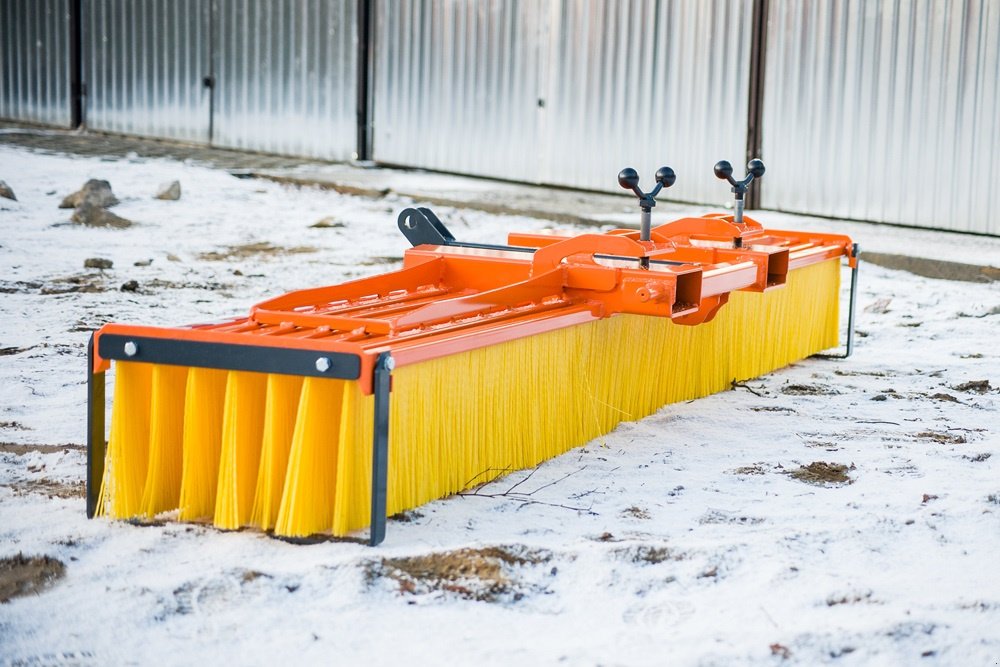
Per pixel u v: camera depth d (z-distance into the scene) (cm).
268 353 303
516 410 376
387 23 1491
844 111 1127
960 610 273
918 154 1082
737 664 245
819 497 356
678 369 478
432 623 263
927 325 675
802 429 438
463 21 1419
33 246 847
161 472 326
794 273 561
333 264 842
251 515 321
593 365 418
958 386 515
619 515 338
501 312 372
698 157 1240
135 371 325
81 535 311
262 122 1619
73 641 251
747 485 369
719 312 500
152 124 1734
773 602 276
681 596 280
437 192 1252
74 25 1788
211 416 323
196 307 662
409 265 444
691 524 330
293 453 304
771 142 1184
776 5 1164
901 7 1079
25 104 1873
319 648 250
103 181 1059
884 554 309
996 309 714
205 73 1664
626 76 1288
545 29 1348
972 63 1041
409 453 331
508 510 340
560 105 1346
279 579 282
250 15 1608
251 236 962
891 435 430
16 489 348
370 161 1536
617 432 432
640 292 393
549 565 294
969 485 367
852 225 1100
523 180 1389
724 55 1207
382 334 327
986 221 1046
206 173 1345
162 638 254
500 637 257
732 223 562
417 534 316
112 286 712
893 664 247
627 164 1298
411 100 1484
